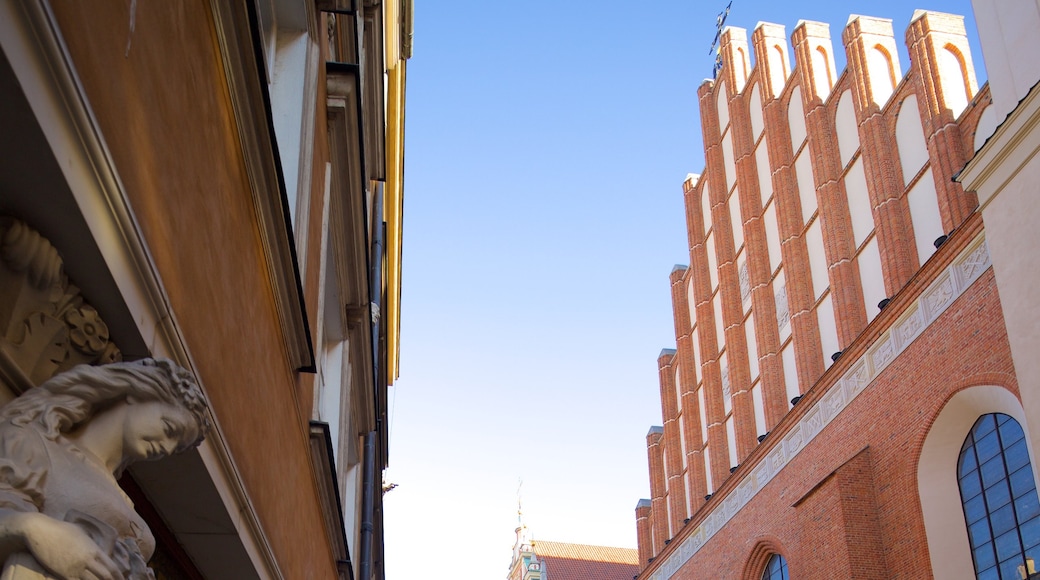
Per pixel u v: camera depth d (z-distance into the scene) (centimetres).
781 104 2709
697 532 2852
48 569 190
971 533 1783
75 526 202
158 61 307
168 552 423
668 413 3253
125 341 293
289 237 514
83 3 239
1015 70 1631
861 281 2241
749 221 2755
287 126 652
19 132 216
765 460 2477
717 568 2669
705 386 2939
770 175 2709
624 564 5297
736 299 2845
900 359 1980
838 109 2428
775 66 2797
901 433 1950
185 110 341
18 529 187
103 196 255
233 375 423
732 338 2794
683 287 3288
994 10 1702
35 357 258
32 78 209
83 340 273
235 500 424
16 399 231
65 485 222
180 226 332
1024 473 1656
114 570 204
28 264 246
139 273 286
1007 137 1593
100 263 260
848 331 2222
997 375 1692
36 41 209
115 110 265
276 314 544
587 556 5331
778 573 2398
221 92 399
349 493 1356
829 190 2373
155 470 357
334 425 1006
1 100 208
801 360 2397
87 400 241
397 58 1691
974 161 1672
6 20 196
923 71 2075
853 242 2295
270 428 532
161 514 400
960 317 1806
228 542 436
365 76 1070
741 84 2994
